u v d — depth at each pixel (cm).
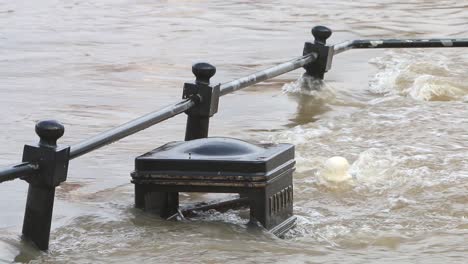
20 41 2873
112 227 1173
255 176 1154
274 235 1162
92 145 1170
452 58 2547
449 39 2077
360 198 1360
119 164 1522
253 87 2189
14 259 1052
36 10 3616
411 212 1289
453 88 2095
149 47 2781
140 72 2391
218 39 2925
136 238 1130
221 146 1195
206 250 1084
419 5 3741
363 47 2148
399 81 2214
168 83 2256
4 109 1936
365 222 1245
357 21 3300
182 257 1062
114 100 2053
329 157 1552
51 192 1085
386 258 1084
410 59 2516
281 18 3384
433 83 2103
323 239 1173
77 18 3403
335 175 1426
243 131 1764
